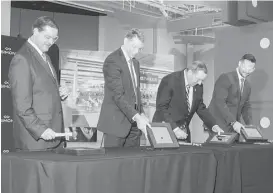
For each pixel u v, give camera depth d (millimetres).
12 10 6199
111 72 2426
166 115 3186
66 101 5750
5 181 1501
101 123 2512
